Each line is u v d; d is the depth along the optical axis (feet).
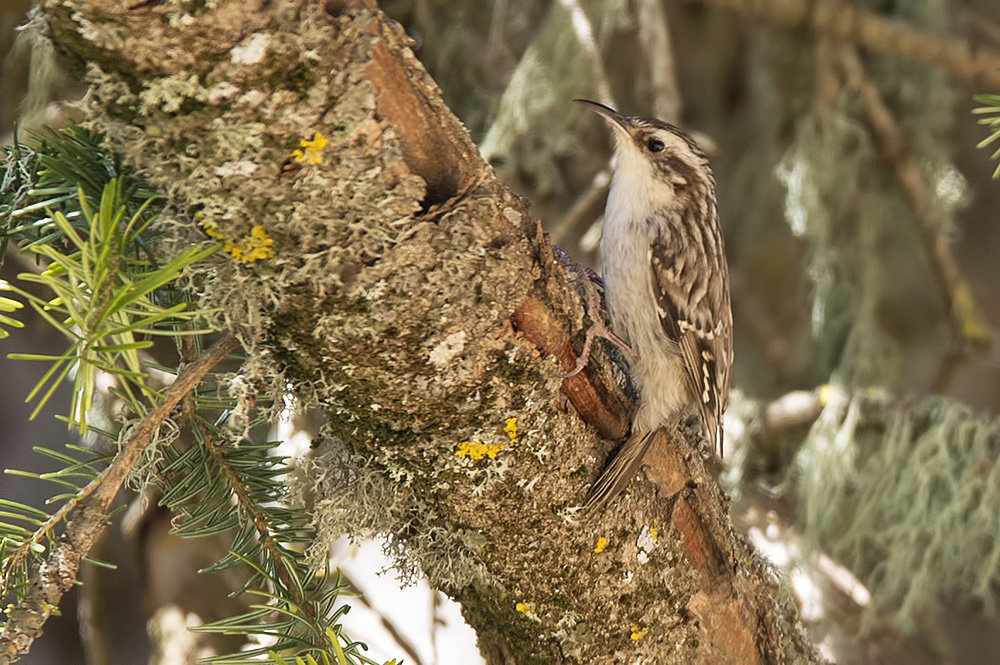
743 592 14.51
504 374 11.50
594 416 12.74
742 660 14.60
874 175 27.78
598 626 13.30
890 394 25.39
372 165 10.19
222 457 12.85
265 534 12.87
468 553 12.78
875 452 25.07
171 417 12.26
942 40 25.48
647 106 26.08
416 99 10.30
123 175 11.42
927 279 30.81
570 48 24.07
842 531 25.04
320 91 9.77
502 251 11.00
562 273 11.76
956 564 23.82
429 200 10.91
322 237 10.33
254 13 9.30
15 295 22.24
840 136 26.48
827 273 26.48
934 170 27.35
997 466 23.49
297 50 9.52
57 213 9.27
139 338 15.25
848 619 23.90
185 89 9.48
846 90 26.48
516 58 26.45
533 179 25.62
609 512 12.82
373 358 11.01
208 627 12.05
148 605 20.81
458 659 22.07
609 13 24.70
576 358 12.12
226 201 10.07
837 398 24.68
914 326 31.22
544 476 12.21
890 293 30.78
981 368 31.22
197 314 10.25
